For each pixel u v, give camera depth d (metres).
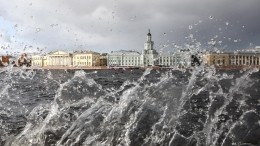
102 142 10.36
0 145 11.11
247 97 20.00
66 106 15.04
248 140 10.27
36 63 148.38
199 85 19.67
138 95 14.35
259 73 54.78
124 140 10.34
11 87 35.97
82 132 11.01
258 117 12.81
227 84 26.50
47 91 31.08
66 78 63.00
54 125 11.80
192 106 15.66
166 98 14.75
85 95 21.80
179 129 11.14
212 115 13.91
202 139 10.41
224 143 10.11
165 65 125.44
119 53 171.62
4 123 13.62
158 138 10.42
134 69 140.75
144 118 11.82
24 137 11.35
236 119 12.98
